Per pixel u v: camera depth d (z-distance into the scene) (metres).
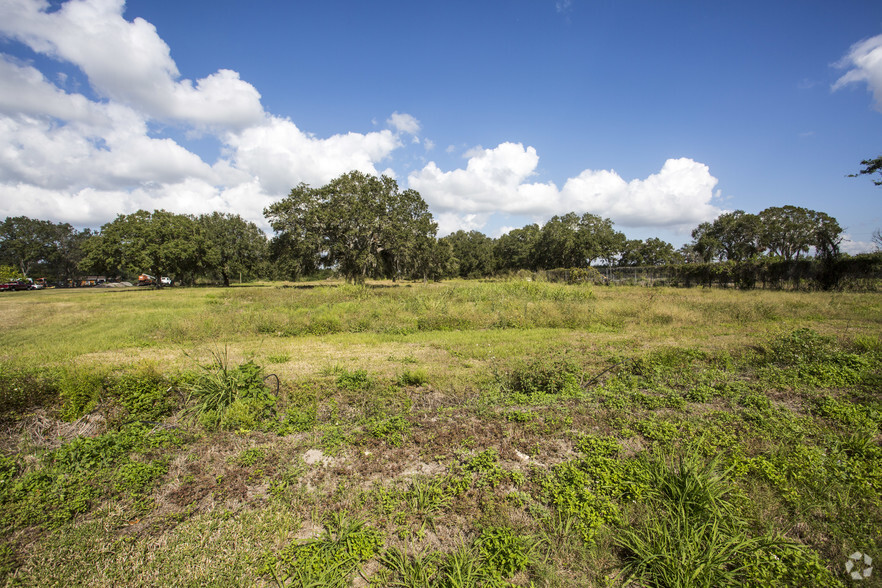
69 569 3.17
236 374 6.33
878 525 3.43
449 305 15.82
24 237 77.31
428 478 4.27
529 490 4.06
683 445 4.78
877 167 24.38
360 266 36.78
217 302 21.58
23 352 10.20
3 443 5.22
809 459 4.35
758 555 3.11
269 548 3.35
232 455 4.86
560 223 63.66
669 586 2.90
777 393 6.52
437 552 3.23
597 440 4.89
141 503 3.94
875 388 6.54
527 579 3.04
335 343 11.09
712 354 8.59
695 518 3.46
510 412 5.84
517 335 11.80
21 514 3.77
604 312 14.30
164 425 5.65
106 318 16.28
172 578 3.07
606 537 3.38
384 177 38.56
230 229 56.22
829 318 13.24
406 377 7.32
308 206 37.09
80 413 5.83
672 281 31.69
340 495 4.00
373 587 2.95
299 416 5.71
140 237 44.91
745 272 26.39
